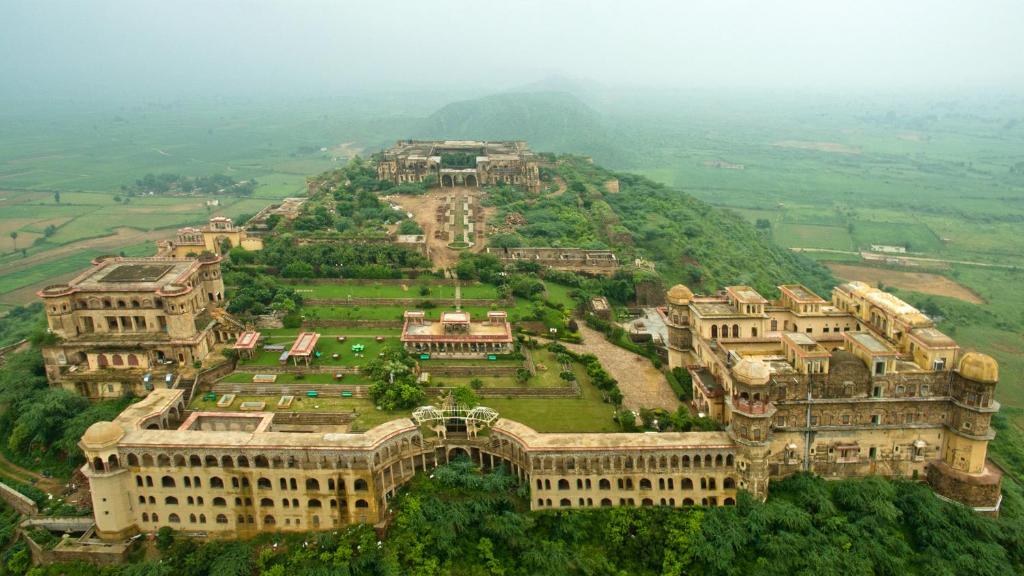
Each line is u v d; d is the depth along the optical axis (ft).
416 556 432.25
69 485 501.56
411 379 586.04
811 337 560.20
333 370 612.29
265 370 611.06
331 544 443.32
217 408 556.92
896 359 489.26
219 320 653.71
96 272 654.12
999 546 451.12
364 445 447.83
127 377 579.07
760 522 451.12
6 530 473.67
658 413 549.13
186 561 438.40
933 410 488.85
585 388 604.08
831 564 425.28
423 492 469.98
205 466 453.58
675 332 619.26
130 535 463.83
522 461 475.72
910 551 446.19
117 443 451.53
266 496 456.86
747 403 461.78
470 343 652.89
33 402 556.92
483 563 435.94
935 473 492.13
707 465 469.16
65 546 451.12
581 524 461.37
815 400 485.56
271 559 442.09
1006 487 531.09
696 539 444.96
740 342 562.25
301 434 463.01
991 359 467.11
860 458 497.46
